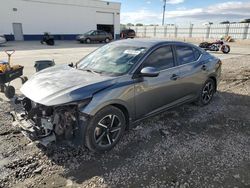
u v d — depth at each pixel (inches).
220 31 1502.2
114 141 136.6
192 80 185.5
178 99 178.1
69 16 1355.8
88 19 1438.2
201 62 196.1
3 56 551.2
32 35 1246.9
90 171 116.3
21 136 148.9
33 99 119.9
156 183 108.3
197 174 115.1
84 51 703.1
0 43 877.2
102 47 180.4
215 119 183.0
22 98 140.9
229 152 135.3
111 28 1561.3
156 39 177.2
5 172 113.9
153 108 157.3
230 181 110.3
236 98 239.6
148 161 125.3
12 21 1167.6
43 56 558.9
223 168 120.1
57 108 118.3
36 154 129.3
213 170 118.4
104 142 132.6
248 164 123.8
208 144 144.0
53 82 130.5
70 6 1343.5
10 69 226.4
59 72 149.3
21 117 135.6
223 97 242.2
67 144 129.4
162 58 161.5
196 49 199.0
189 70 180.9
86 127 119.9
